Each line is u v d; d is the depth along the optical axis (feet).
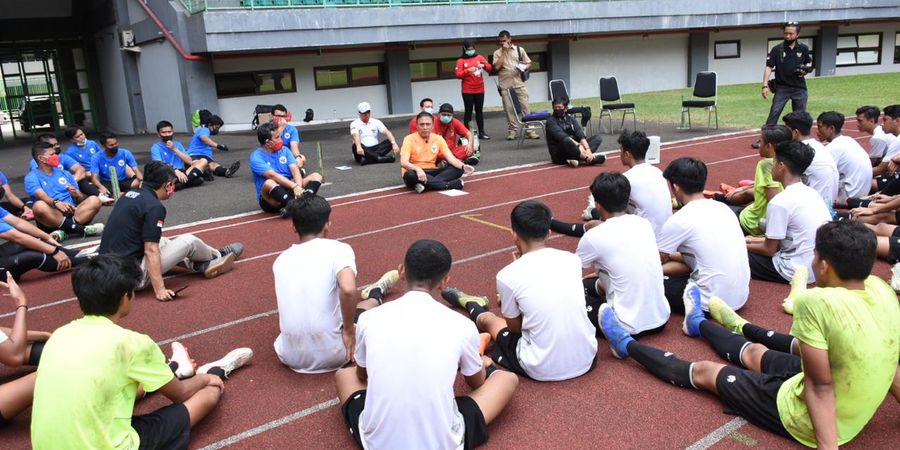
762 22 77.82
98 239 24.84
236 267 20.15
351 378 10.87
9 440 11.00
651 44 80.94
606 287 13.52
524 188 29.22
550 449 10.18
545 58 75.82
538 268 11.75
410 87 68.54
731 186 26.48
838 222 9.06
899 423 10.35
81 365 8.64
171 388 10.14
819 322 8.73
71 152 30.55
